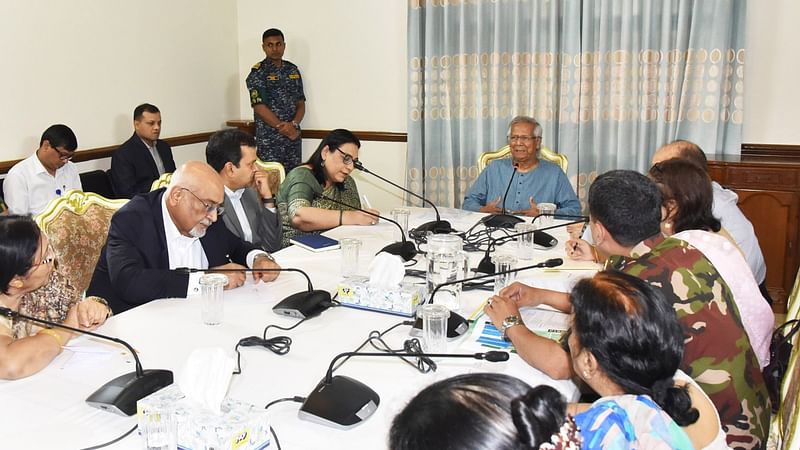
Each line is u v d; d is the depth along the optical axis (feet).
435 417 2.15
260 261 7.33
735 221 7.91
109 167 14.08
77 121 13.28
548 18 13.96
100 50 13.65
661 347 3.50
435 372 4.82
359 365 4.94
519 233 7.98
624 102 13.66
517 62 14.29
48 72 12.59
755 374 4.92
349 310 6.11
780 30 12.88
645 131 13.67
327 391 4.26
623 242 5.53
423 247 8.29
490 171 11.57
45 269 5.17
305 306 5.89
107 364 4.95
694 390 3.90
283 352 5.14
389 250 7.78
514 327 5.18
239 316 5.94
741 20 12.67
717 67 12.85
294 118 16.52
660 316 3.56
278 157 16.30
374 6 15.99
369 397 4.27
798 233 11.91
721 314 4.81
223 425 3.73
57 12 12.66
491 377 2.38
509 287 6.15
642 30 13.38
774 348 6.09
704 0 12.77
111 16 13.83
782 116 13.14
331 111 16.89
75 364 4.94
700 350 4.75
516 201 11.21
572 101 14.01
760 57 13.07
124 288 6.49
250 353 5.14
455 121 15.21
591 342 3.61
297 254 7.97
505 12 14.26
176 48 15.58
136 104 14.64
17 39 11.96
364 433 4.03
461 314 6.04
